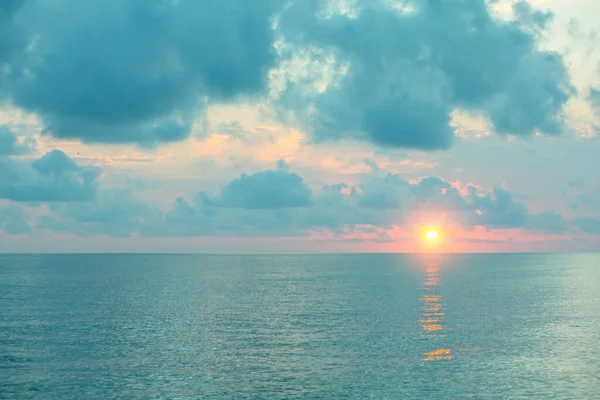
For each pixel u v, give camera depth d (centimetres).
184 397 4394
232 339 6544
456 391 4506
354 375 4959
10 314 8512
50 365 5297
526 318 8194
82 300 10600
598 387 4594
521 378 4850
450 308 9431
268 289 13425
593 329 7212
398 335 6775
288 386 4662
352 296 11581
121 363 5378
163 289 13312
